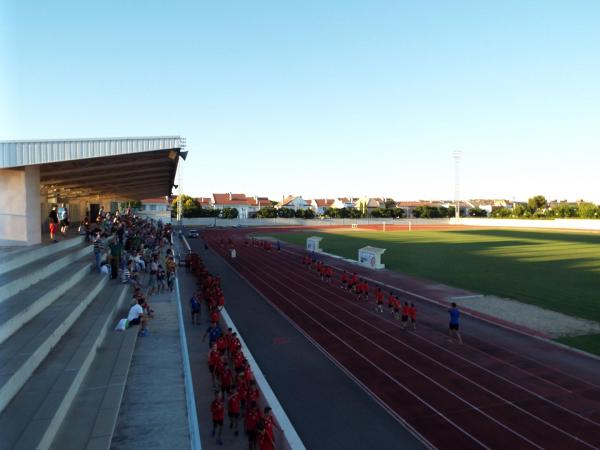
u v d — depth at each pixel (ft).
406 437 32.65
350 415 36.09
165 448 25.98
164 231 190.49
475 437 32.50
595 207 346.33
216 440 31.86
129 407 31.32
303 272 113.29
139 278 81.76
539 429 33.50
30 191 62.90
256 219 366.43
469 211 464.65
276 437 31.27
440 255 146.51
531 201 428.56
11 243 62.13
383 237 233.14
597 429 33.35
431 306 74.59
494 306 73.67
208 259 140.26
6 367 28.96
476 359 48.80
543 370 45.34
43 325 38.70
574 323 62.64
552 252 152.97
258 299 80.64
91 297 53.78
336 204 549.54
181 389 34.73
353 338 56.85
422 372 45.16
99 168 69.10
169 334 51.34
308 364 47.60
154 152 54.85
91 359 36.94
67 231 98.73
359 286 80.48
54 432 25.09
